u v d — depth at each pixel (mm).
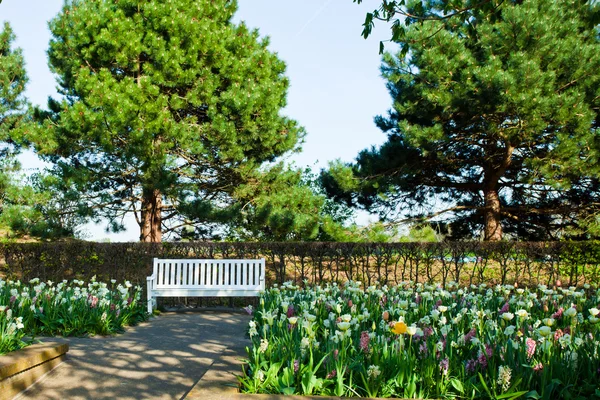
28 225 14250
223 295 10312
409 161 17203
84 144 14594
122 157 14586
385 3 6562
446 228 19375
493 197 17094
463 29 15055
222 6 16516
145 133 13711
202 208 14914
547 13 13789
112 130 13672
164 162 14172
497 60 13406
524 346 3881
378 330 4895
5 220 14078
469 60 14109
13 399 4230
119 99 13305
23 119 19547
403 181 16969
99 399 4215
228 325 8508
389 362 3908
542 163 14094
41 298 7660
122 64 14289
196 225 18766
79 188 14680
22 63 20391
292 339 4469
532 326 5086
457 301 7039
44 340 6656
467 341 4375
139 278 12273
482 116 14586
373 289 7168
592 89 13766
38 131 14164
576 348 3973
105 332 7258
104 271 12484
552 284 11586
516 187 18016
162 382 4680
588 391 3541
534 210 17109
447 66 14070
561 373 3621
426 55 14102
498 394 3570
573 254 11211
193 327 8242
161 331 7777
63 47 15281
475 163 17750
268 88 14836
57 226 14539
